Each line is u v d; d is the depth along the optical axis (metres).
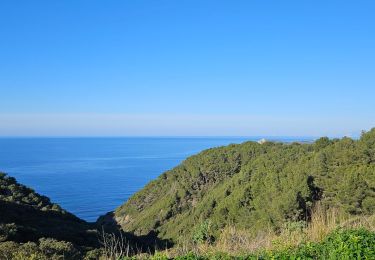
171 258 5.93
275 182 36.22
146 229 54.16
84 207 84.19
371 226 8.05
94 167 182.00
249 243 7.47
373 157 31.89
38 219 24.88
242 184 44.91
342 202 27.84
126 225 61.44
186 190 59.34
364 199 26.69
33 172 153.50
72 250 11.05
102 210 81.06
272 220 26.84
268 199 33.59
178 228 45.47
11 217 22.25
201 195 57.91
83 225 28.92
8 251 8.07
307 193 29.12
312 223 8.13
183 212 55.03
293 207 26.42
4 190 33.44
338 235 6.07
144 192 69.19
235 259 5.86
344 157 32.69
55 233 19.88
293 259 5.59
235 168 60.53
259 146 61.59
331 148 35.34
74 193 104.06
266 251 6.16
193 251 6.82
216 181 59.81
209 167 62.41
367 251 5.48
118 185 122.00
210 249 7.13
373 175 27.47
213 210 43.88
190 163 68.06
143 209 64.69
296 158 44.69
